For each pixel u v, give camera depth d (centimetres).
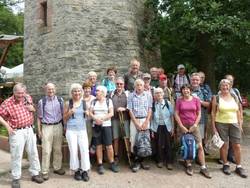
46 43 1026
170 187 610
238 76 1298
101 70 977
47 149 625
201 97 736
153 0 1070
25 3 1148
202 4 921
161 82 736
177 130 720
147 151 655
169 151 690
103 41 990
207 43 1084
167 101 704
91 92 695
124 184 610
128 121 692
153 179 638
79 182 609
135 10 1072
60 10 983
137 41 1062
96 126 654
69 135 616
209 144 720
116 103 690
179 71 809
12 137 579
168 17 1027
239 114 687
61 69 967
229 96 684
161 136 694
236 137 677
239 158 680
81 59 959
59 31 983
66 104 631
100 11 994
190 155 654
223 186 622
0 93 1492
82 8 975
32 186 586
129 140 692
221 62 1255
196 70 1243
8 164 705
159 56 1201
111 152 662
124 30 1026
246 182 641
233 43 952
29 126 598
